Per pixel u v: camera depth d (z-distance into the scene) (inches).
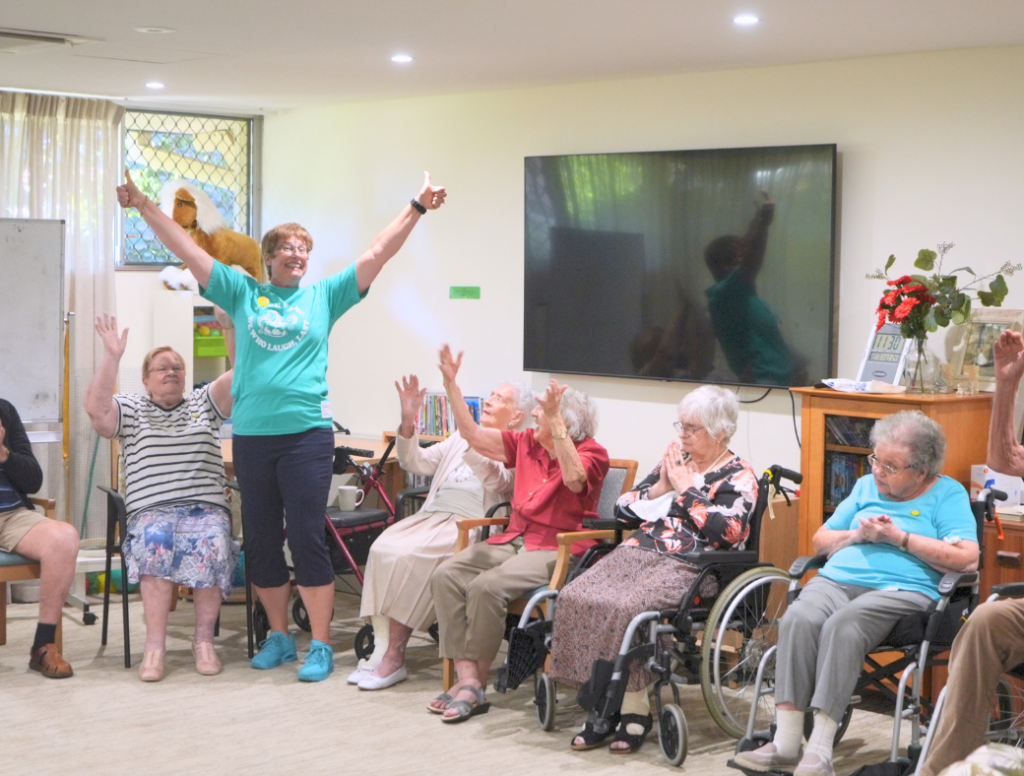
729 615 139.3
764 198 197.0
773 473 149.9
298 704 160.6
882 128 187.6
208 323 258.7
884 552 136.3
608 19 162.9
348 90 236.5
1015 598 122.6
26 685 168.1
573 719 155.3
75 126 244.4
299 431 170.1
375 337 260.5
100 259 248.4
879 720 157.3
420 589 167.6
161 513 177.3
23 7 158.7
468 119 240.4
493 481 175.5
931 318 164.1
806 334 194.4
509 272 236.7
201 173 271.9
